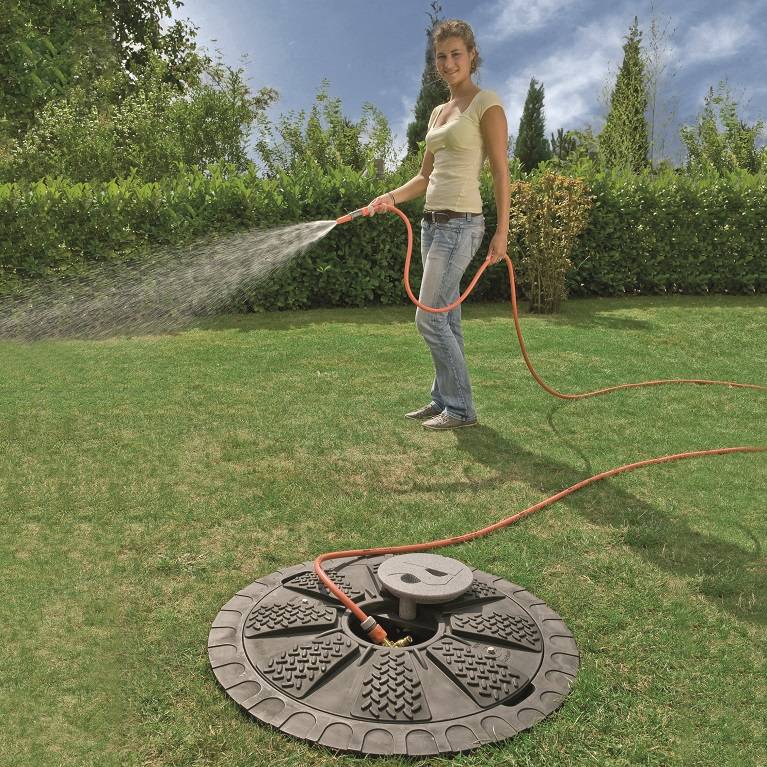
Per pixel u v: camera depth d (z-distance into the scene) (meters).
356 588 2.35
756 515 3.21
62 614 2.29
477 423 4.41
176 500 3.20
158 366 5.62
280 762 1.69
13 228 7.24
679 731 1.84
